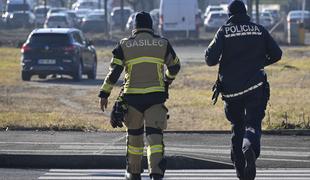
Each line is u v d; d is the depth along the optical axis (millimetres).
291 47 120312
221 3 195500
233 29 24484
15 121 42031
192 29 137375
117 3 197500
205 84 69375
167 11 137125
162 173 23125
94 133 38000
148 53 23750
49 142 34750
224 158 30953
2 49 114000
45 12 148750
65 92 62969
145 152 29734
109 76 23859
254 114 24109
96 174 28812
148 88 23547
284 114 44719
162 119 23547
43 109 50375
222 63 24641
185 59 101625
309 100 54719
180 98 56969
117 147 33188
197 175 28422
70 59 72938
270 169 29703
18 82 72562
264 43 24578
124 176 28281
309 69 83750
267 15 157750
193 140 35719
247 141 23312
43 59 73125
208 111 49656
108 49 119125
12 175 28547
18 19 151875
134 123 23812
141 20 24141
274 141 36000
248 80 24281
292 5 193875
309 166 30266
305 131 38125
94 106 53000
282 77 74375
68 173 29078
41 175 28562
